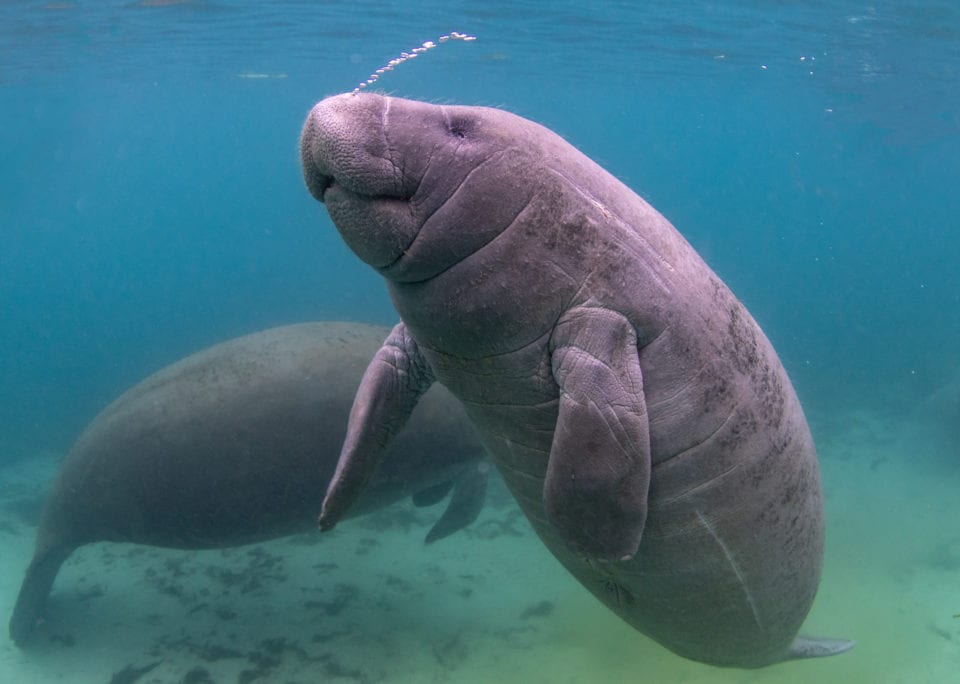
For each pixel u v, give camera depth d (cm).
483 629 679
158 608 723
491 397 249
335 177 210
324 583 758
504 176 218
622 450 220
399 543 840
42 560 656
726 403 258
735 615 318
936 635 690
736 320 271
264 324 2717
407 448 580
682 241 267
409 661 632
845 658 648
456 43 2138
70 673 631
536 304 224
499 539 851
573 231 226
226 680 612
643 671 616
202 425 563
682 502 265
